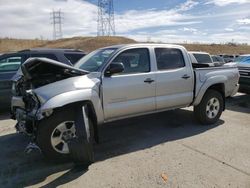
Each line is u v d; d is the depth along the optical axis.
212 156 4.39
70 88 4.12
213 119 6.17
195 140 5.15
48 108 3.85
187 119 6.59
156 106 5.26
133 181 3.63
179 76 5.52
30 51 7.86
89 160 3.97
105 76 4.61
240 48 66.00
